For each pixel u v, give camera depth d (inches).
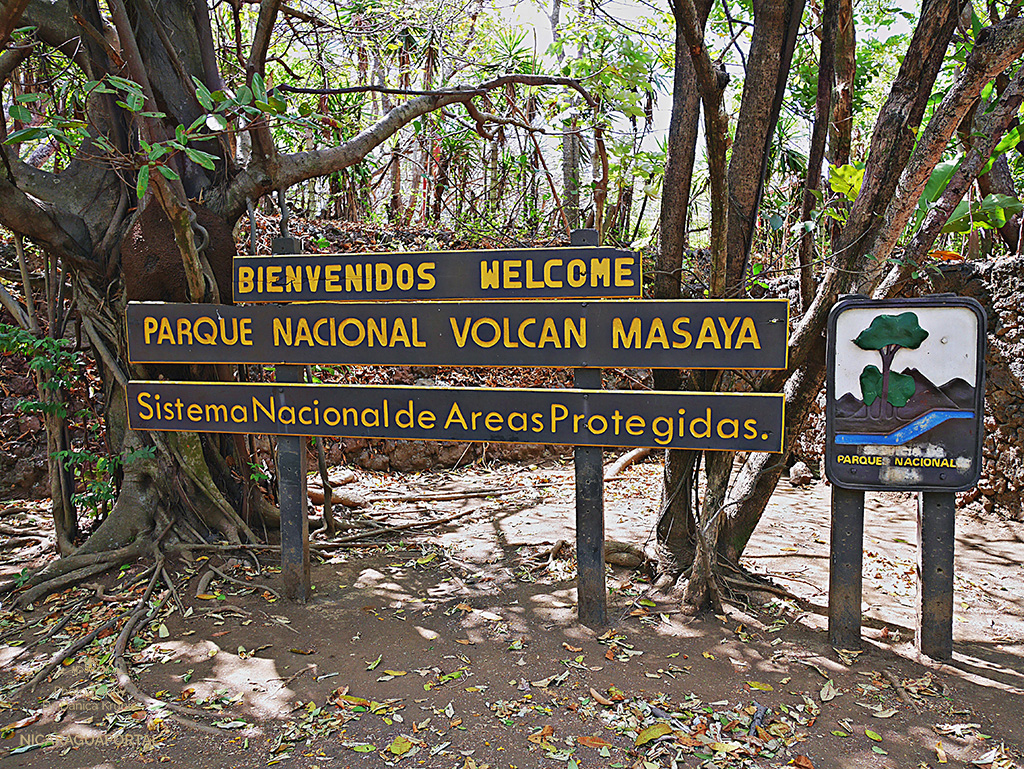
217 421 160.4
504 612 158.4
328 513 217.5
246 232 301.1
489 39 328.8
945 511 132.6
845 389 133.8
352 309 151.3
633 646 140.9
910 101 151.2
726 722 113.5
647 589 168.4
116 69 170.9
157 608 156.9
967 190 145.2
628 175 327.0
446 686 125.6
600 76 254.5
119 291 187.2
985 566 185.0
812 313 158.1
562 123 309.6
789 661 134.2
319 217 396.8
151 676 130.6
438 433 149.9
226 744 109.9
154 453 187.5
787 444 167.2
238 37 197.5
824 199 200.7
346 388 153.4
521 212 386.0
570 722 114.2
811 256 175.8
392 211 412.2
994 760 104.0
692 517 172.1
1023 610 158.4
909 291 243.4
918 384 130.2
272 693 124.1
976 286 229.1
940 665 132.5
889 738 109.7
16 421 254.4
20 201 169.2
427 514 247.4
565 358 141.8
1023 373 213.3
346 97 310.5
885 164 152.3
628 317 138.1
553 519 239.3
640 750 106.8
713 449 136.2
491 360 145.6
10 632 149.9
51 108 208.2
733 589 164.7
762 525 232.7
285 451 161.5
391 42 293.9
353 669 132.3
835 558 138.3
